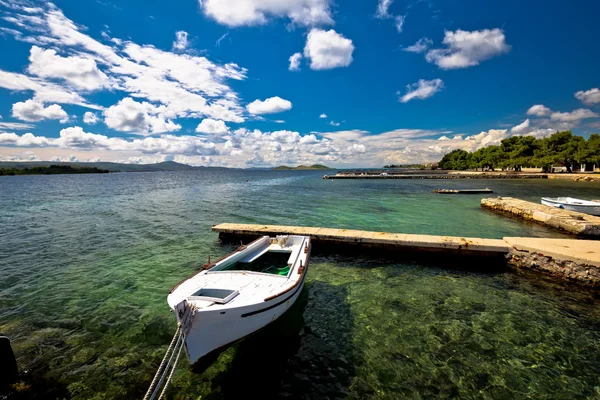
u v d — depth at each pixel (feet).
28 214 87.56
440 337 25.59
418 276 39.70
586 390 19.77
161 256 47.32
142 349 23.77
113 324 27.25
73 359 22.38
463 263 44.37
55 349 23.50
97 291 34.27
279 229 55.77
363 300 32.63
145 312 29.50
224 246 53.16
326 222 74.13
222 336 20.03
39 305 30.76
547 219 68.74
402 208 97.66
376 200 120.88
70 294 33.42
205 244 54.44
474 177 286.87
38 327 26.58
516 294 33.94
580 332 26.32
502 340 25.14
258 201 119.24
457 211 90.94
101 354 23.06
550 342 24.88
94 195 146.92
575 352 23.61
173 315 28.96
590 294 33.60
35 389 19.42
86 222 74.69
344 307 31.04
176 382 20.42
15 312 29.27
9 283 36.32
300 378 20.85
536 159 305.32
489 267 42.70
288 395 19.36
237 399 18.99
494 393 19.42
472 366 21.94
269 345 24.54
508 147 373.81
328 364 22.29
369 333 26.22
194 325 18.30
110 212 90.68
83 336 25.32
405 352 23.61
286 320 28.40
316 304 31.71
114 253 48.78
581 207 75.66
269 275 26.58
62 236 59.98
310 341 25.08
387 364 22.24
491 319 28.50
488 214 85.46
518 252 41.42
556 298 32.81
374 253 48.93
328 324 27.71
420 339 25.30
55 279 37.68
